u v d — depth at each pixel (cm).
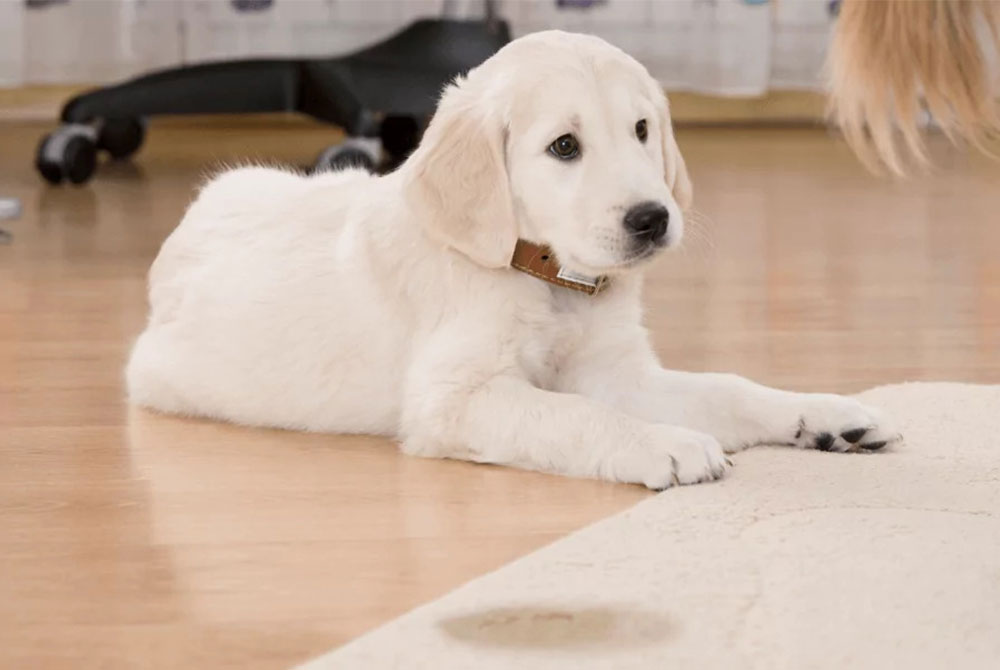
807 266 383
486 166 216
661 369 233
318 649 150
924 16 166
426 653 144
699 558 169
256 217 254
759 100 689
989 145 174
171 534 187
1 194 496
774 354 286
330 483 208
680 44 615
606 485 204
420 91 501
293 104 508
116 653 150
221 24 595
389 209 233
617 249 207
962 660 141
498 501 198
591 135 211
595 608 155
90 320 318
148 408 250
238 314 240
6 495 203
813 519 183
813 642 145
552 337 223
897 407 240
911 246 413
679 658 142
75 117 516
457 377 217
